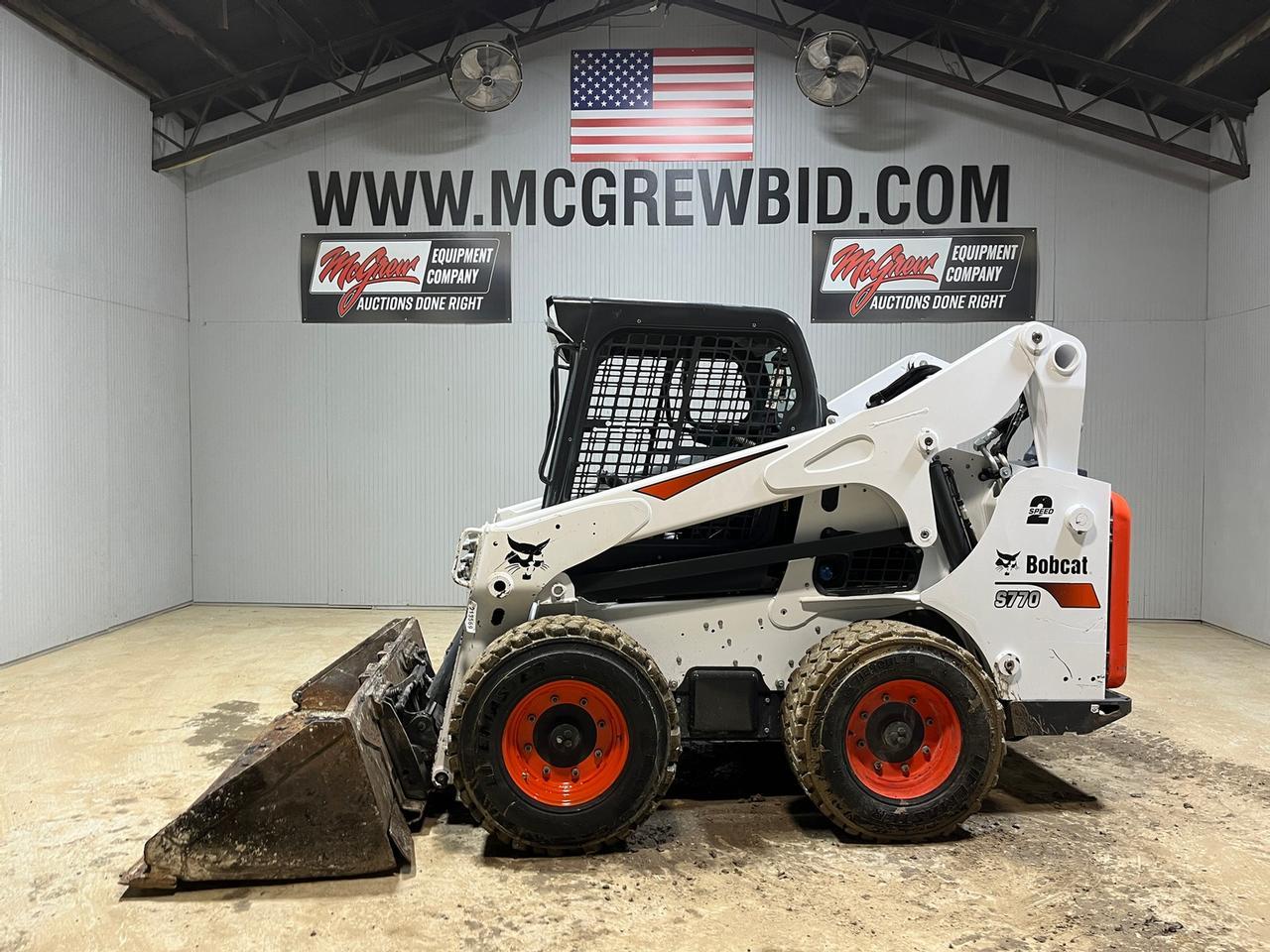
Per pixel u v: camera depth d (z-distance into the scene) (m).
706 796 3.29
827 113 6.91
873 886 2.56
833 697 2.79
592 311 3.07
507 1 6.91
